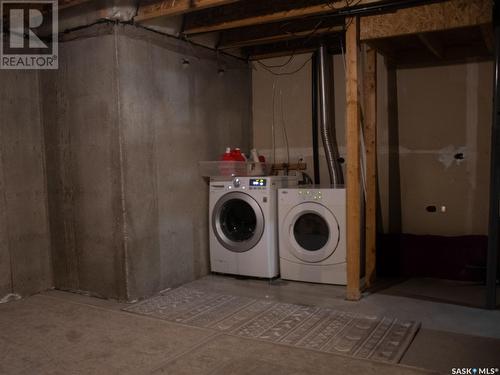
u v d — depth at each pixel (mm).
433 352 2477
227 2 2955
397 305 3287
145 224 3533
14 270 3561
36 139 3723
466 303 3314
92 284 3598
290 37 3975
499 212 3121
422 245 4102
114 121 3305
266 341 2645
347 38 3248
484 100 3953
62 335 2785
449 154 4117
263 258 3955
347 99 3291
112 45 3258
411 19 3082
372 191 3799
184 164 3943
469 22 2936
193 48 4023
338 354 2449
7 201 3510
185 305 3342
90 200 3525
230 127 4582
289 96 4742
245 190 3988
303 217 3957
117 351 2545
